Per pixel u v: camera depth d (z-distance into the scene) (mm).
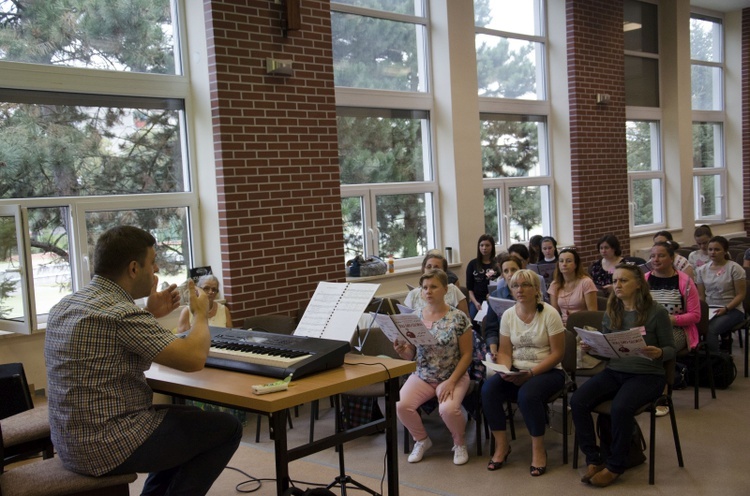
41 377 4445
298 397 2316
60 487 2293
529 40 8000
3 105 4484
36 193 4641
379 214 6449
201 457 2570
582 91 8062
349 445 4301
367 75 6348
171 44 5266
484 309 4902
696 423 4418
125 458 2342
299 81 5430
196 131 5281
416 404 3938
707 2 10406
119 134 5023
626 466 3535
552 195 8242
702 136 11062
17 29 4539
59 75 4660
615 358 3715
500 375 3920
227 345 2840
